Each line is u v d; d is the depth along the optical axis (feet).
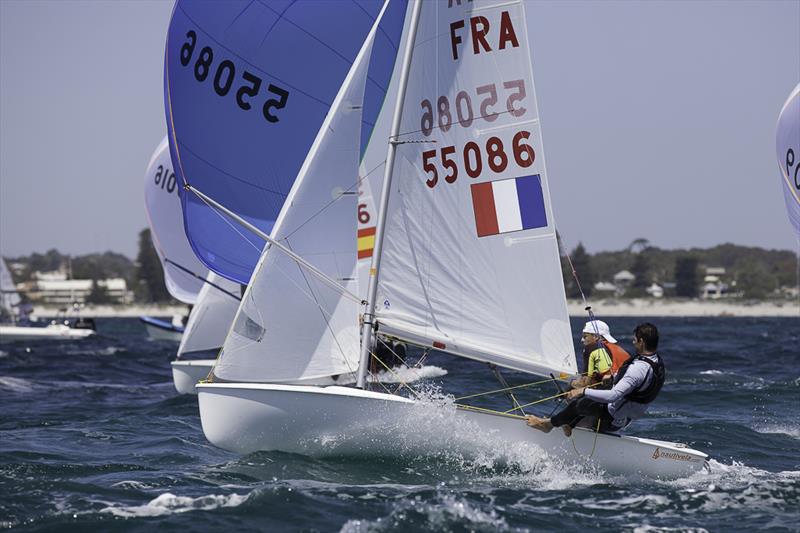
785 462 145.59
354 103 132.67
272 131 157.89
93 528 99.76
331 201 131.64
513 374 286.87
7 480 122.42
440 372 290.56
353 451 125.90
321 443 125.90
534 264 126.31
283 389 124.26
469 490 116.06
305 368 130.31
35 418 191.62
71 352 426.10
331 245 131.34
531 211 126.11
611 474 125.90
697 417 194.70
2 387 258.57
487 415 124.88
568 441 125.29
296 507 106.11
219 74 156.87
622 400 122.01
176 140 158.71
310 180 131.54
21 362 357.61
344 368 130.31
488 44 126.72
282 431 126.11
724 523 104.06
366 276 190.19
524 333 126.72
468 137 127.34
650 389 122.11
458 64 127.34
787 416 199.31
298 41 155.94
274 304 130.31
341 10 155.53
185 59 157.28
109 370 322.96
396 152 128.77
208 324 240.94
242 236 159.43
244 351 129.90
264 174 158.61
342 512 105.19
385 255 129.29
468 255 127.65
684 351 437.58
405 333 128.36
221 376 129.90
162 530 98.89
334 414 123.95
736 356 399.44
